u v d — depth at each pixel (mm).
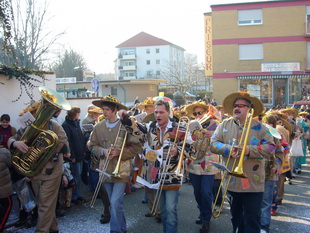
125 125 4121
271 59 24875
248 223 3672
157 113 3873
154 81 33969
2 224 4531
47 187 4188
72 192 6043
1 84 6953
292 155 7902
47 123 4238
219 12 25312
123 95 33469
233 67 25328
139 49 77188
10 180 4539
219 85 25594
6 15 8227
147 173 3945
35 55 19688
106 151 4258
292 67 24641
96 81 12906
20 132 4473
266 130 3684
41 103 4082
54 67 39031
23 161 4164
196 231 4844
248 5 24891
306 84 24734
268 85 25250
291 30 24562
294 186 7676
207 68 26469
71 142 5863
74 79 27734
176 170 3604
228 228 4973
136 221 5250
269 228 4953
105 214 5148
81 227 4961
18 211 5566
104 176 4266
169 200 3799
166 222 3824
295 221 5332
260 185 3625
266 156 3561
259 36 24906
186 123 4059
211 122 5090
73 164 6027
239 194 3732
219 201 6090
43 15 19859
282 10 24594
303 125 9195
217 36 25422
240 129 3744
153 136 3992
